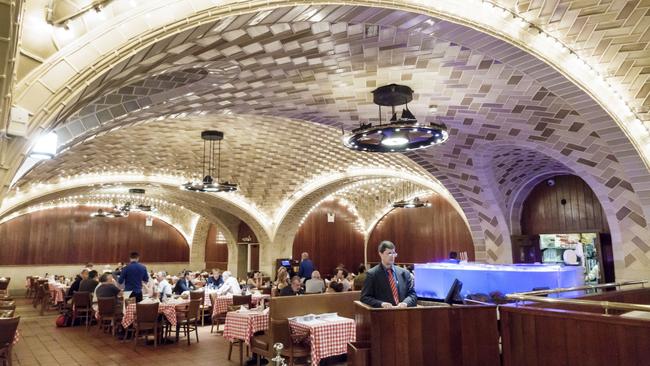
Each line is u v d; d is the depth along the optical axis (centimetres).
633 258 698
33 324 1136
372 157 1222
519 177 987
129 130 960
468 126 784
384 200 1747
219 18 332
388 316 406
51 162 1024
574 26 464
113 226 2080
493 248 1031
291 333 633
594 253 936
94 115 530
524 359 417
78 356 770
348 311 762
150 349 823
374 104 719
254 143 1116
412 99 694
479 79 608
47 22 261
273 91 656
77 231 1983
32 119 254
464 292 778
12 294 1812
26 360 743
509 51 491
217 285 1227
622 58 498
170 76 521
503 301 607
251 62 531
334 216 1905
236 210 1719
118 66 298
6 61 231
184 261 2270
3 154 249
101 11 280
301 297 713
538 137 732
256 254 1972
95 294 1045
